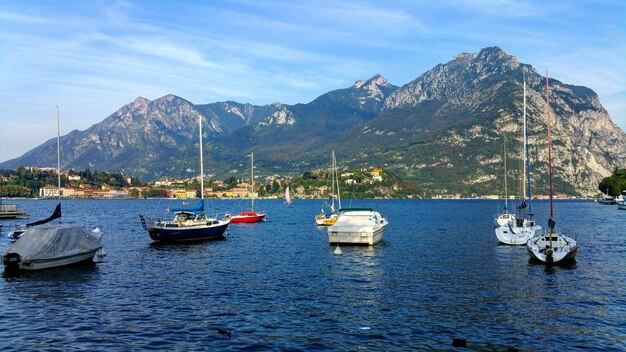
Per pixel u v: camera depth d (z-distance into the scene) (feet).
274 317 97.25
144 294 117.60
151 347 80.23
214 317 97.25
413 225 367.45
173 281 134.00
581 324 93.40
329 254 190.29
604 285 128.67
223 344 81.71
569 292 120.06
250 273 146.61
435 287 125.80
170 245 221.46
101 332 87.86
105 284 130.00
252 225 367.45
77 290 122.42
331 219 354.74
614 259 176.35
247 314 99.40
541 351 79.30
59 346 80.64
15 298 113.80
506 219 316.40
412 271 149.89
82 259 163.02
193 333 87.30
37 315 98.99
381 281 133.80
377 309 103.30
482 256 183.52
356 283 131.03
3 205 436.35
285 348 79.92
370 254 189.78
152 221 232.32
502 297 114.62
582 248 211.82
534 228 226.38
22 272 147.02
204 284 129.70
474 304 107.76
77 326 91.40
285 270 152.15
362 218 225.15
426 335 86.38
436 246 217.15
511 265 161.58
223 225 247.70
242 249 207.21
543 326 91.91
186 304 107.55
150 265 161.89
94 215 526.16
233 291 120.88
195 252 196.54
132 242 234.99
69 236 160.56
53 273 146.10
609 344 82.69
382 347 80.38
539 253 161.27
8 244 226.17
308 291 120.88
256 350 79.00
